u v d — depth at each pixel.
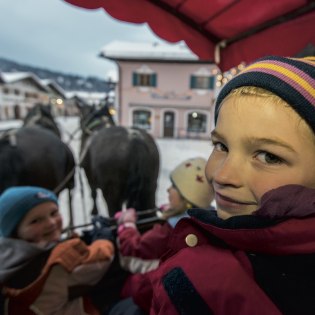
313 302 0.38
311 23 1.63
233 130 0.42
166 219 1.48
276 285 0.40
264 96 0.40
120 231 1.55
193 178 1.34
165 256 0.59
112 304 1.39
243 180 0.41
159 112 14.57
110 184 2.68
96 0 1.48
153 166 2.73
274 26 1.85
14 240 1.14
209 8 1.77
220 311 0.42
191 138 12.06
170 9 1.78
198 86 14.27
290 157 0.39
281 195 0.39
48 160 2.45
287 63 0.44
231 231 0.43
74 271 1.15
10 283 1.12
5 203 1.22
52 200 1.33
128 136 2.73
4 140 2.40
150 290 1.04
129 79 14.45
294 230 0.40
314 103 0.39
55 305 1.14
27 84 37.34
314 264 0.40
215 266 0.45
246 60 2.12
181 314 0.44
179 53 13.98
